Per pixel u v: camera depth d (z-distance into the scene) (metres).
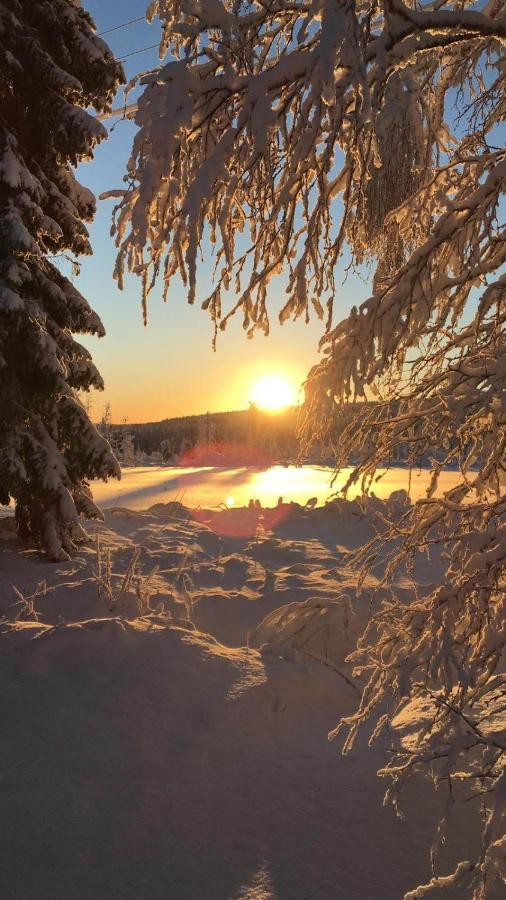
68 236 9.55
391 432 3.34
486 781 3.50
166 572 8.45
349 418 3.51
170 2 3.61
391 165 3.84
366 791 3.64
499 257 3.32
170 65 3.00
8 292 8.36
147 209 2.99
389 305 3.38
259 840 3.27
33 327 8.70
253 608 7.13
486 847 2.35
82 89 8.92
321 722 4.61
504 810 2.35
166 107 2.99
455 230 3.36
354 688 4.91
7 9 8.67
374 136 3.17
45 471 8.86
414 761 2.70
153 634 5.23
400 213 3.90
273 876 3.00
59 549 8.88
